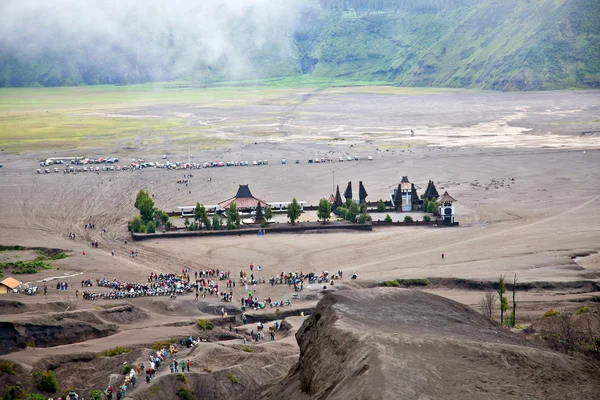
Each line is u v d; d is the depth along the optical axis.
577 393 74.06
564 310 167.38
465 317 100.06
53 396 133.50
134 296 197.62
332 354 86.12
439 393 71.94
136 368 138.25
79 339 164.50
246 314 185.12
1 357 145.38
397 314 95.81
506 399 71.75
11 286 197.88
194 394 126.44
